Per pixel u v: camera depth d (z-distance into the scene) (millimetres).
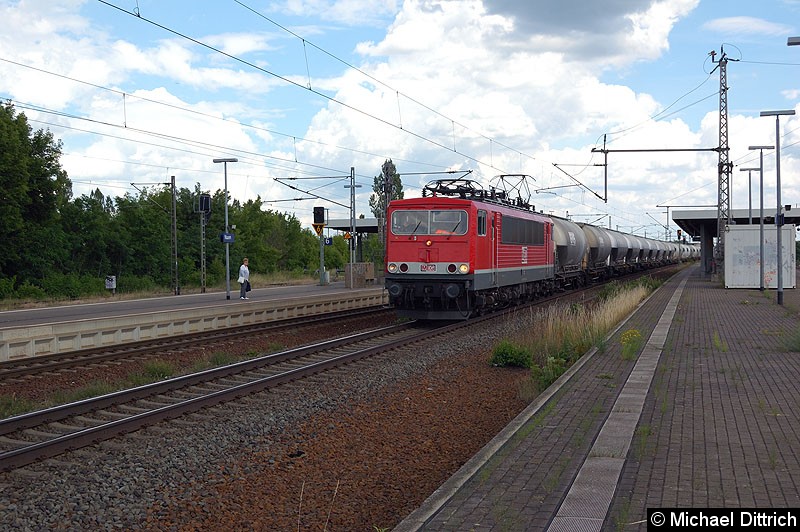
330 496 7633
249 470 8406
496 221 24344
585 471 7113
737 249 40406
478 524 5855
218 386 13109
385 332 20859
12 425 9977
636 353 15461
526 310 27734
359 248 66812
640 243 65875
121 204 65875
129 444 9250
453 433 10203
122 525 6777
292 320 25125
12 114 47125
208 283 58531
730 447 7898
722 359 14477
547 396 10961
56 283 49188
